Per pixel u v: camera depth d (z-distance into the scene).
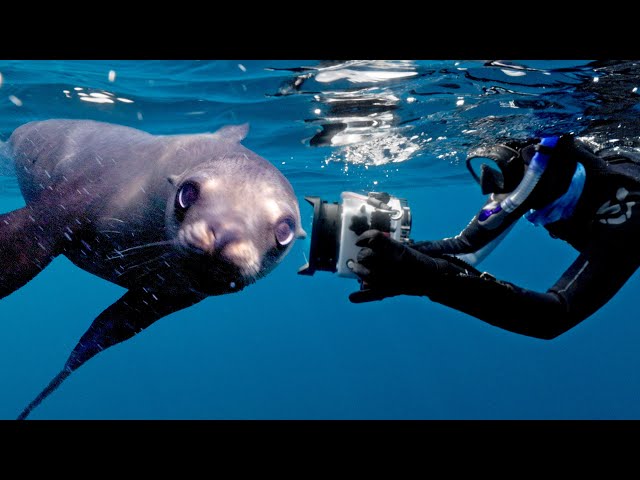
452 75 2.68
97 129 2.13
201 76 2.69
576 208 1.19
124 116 3.22
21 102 2.97
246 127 2.17
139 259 1.56
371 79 2.74
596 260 1.03
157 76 2.69
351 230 1.09
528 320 0.89
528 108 3.29
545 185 1.18
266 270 1.42
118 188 1.65
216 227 1.22
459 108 3.31
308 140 4.11
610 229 1.08
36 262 1.60
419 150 4.72
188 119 3.33
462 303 0.86
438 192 9.33
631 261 1.04
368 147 4.47
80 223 1.63
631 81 2.72
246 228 1.26
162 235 1.51
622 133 3.83
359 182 6.79
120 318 1.62
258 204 1.35
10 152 2.47
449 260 0.91
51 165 2.04
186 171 1.50
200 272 1.28
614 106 3.20
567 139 1.19
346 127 3.74
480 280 0.86
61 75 2.67
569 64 2.49
